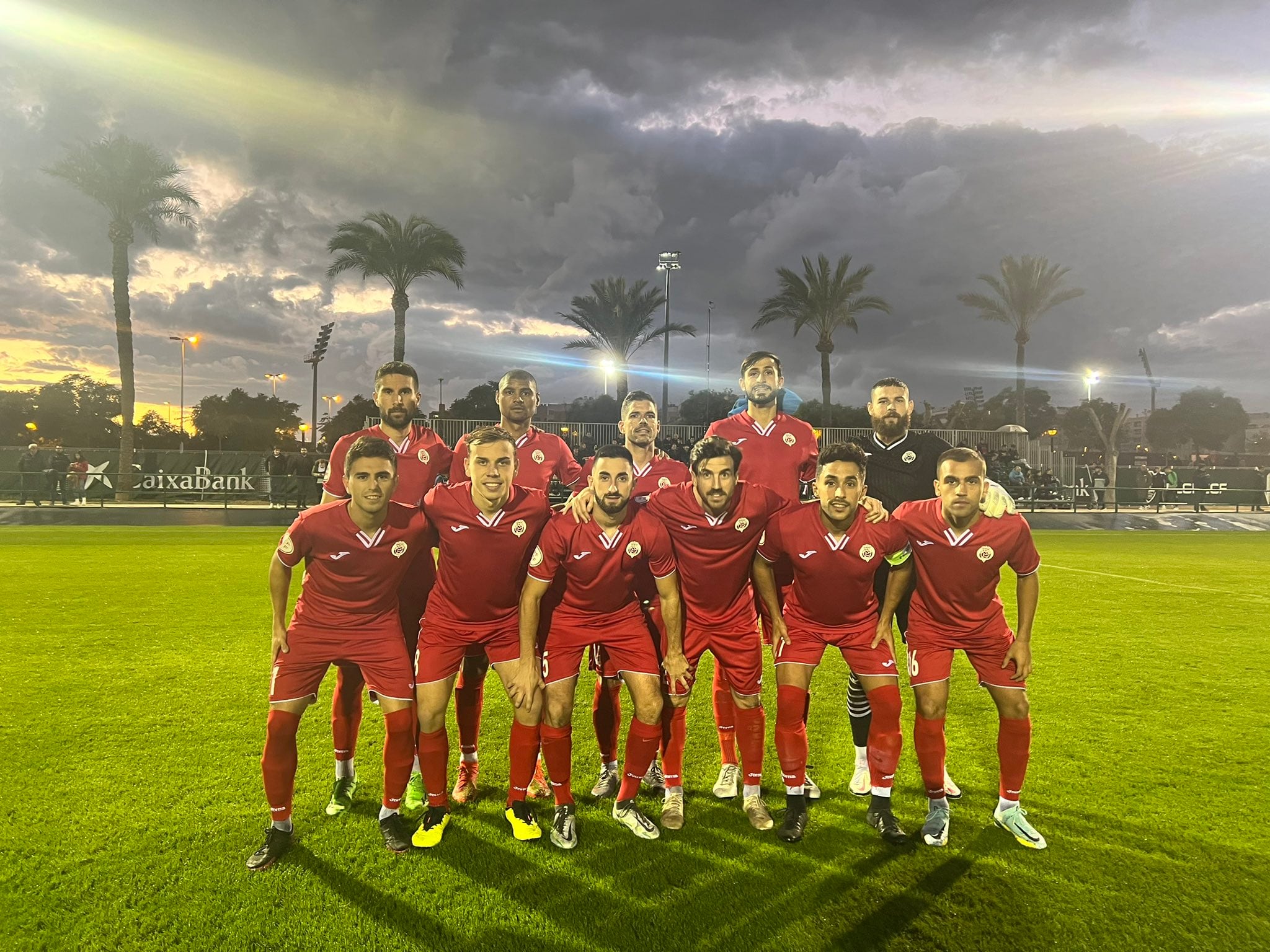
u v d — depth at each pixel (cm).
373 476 289
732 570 343
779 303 2927
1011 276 3131
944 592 320
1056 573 1128
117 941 235
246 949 232
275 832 288
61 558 1110
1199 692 508
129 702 461
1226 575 1107
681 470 455
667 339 2969
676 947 235
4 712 442
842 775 382
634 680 321
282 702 293
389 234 2598
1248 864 287
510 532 316
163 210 2539
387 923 246
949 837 310
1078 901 262
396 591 315
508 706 493
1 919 246
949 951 235
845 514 313
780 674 332
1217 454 4575
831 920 250
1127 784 360
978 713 473
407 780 304
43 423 4478
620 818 324
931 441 431
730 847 301
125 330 2484
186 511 1927
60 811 319
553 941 238
